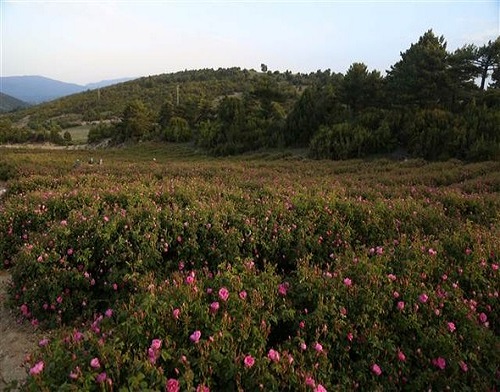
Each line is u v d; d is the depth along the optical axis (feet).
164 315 10.95
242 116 154.81
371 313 12.49
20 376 13.79
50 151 159.22
